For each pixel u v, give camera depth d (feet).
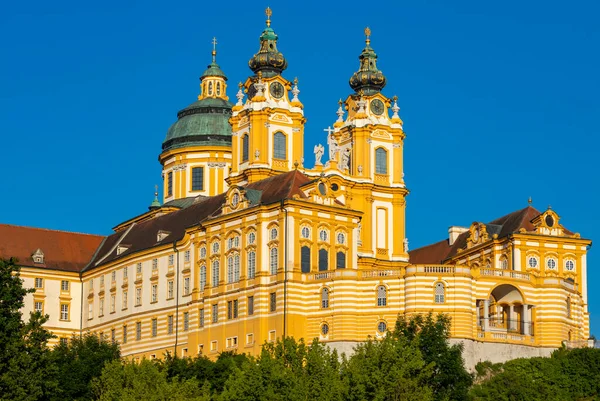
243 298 612.29
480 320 590.96
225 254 628.28
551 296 596.29
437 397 510.17
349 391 484.74
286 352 505.25
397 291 583.58
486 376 567.18
